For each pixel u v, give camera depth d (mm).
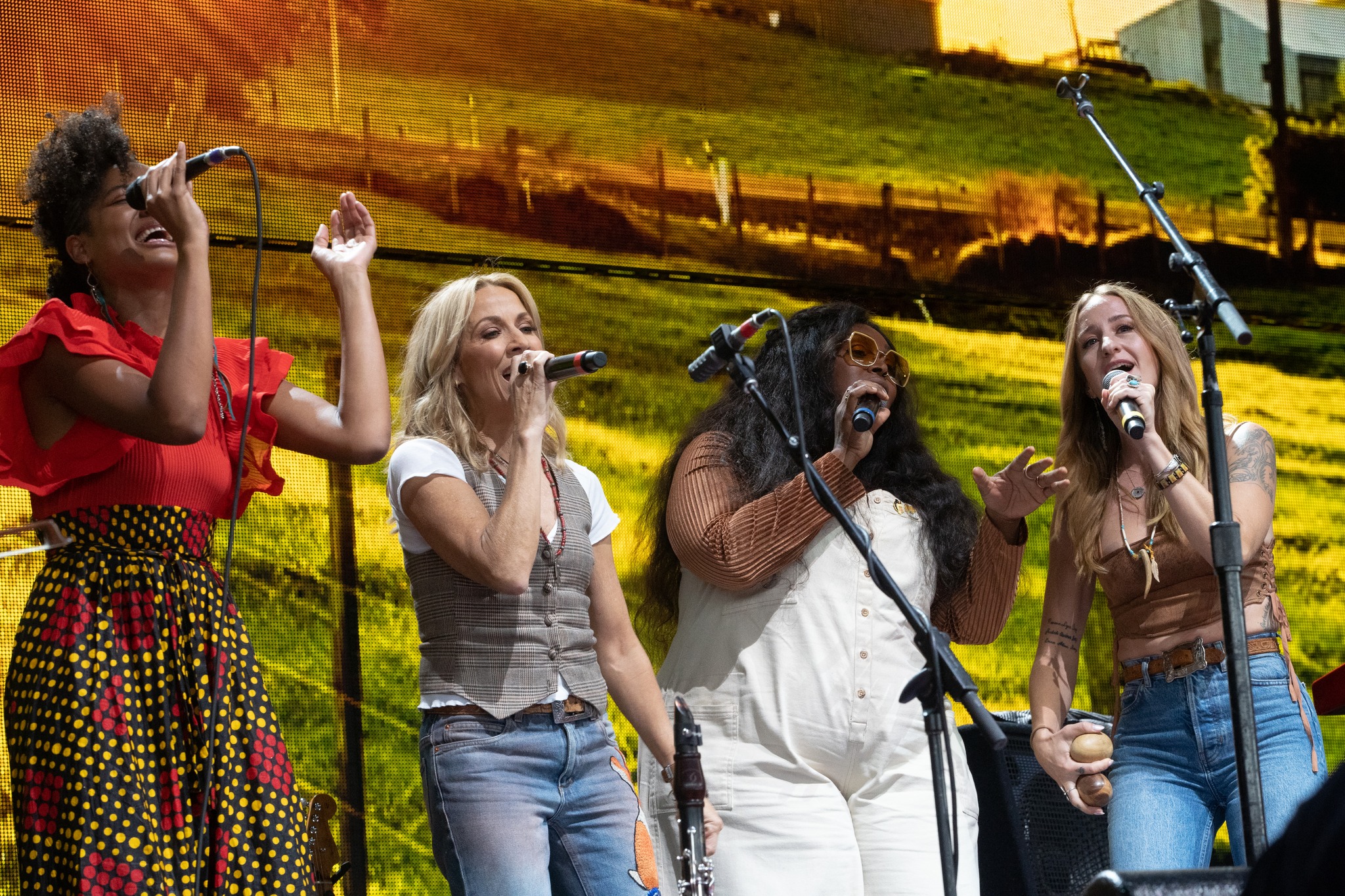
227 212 7258
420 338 4828
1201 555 5168
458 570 4406
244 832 3734
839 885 4918
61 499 3791
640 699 4902
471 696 4328
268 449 4281
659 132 8398
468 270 7840
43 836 3535
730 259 8500
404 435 4750
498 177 7961
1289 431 9648
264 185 7359
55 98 6941
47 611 3680
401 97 7754
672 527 5332
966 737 6191
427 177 7781
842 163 8828
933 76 9125
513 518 4301
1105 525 5414
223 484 4051
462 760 4289
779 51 8742
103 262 4031
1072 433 5594
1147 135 9594
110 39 7078
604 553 4910
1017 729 6188
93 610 3680
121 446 3795
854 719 5066
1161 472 5020
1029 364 9164
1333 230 9992
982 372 9039
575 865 4418
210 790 3701
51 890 3506
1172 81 9719
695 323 8367
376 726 7223
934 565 5383
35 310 6805
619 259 8234
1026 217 9242
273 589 7105
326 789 7074
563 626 4500
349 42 7645
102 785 3523
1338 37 10164
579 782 4441
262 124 7391
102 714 3580
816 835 4969
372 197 7633
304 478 7246
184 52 7242
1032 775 6148
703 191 8477
